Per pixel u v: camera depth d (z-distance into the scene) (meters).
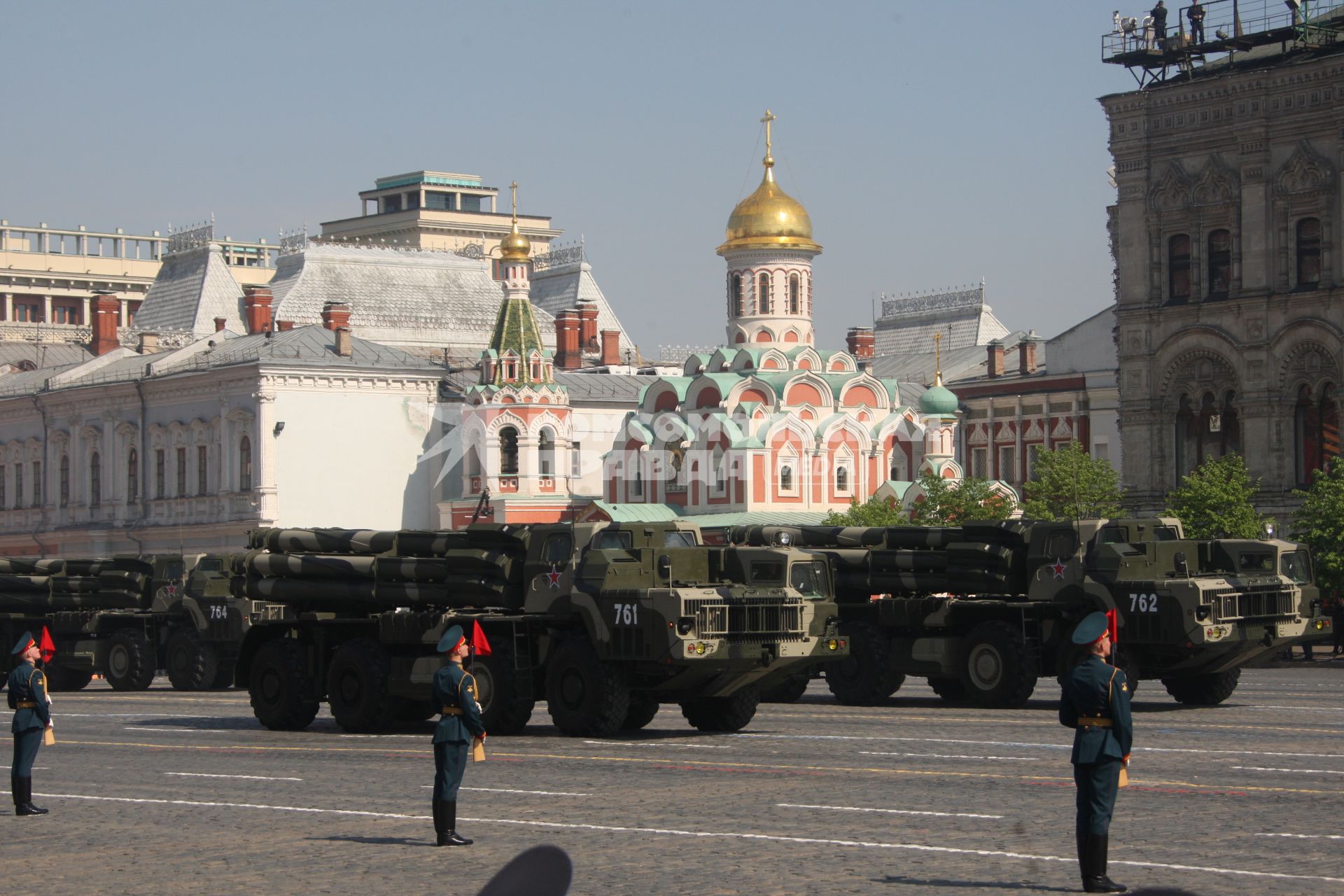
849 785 23.16
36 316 179.12
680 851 18.03
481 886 16.42
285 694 33.84
